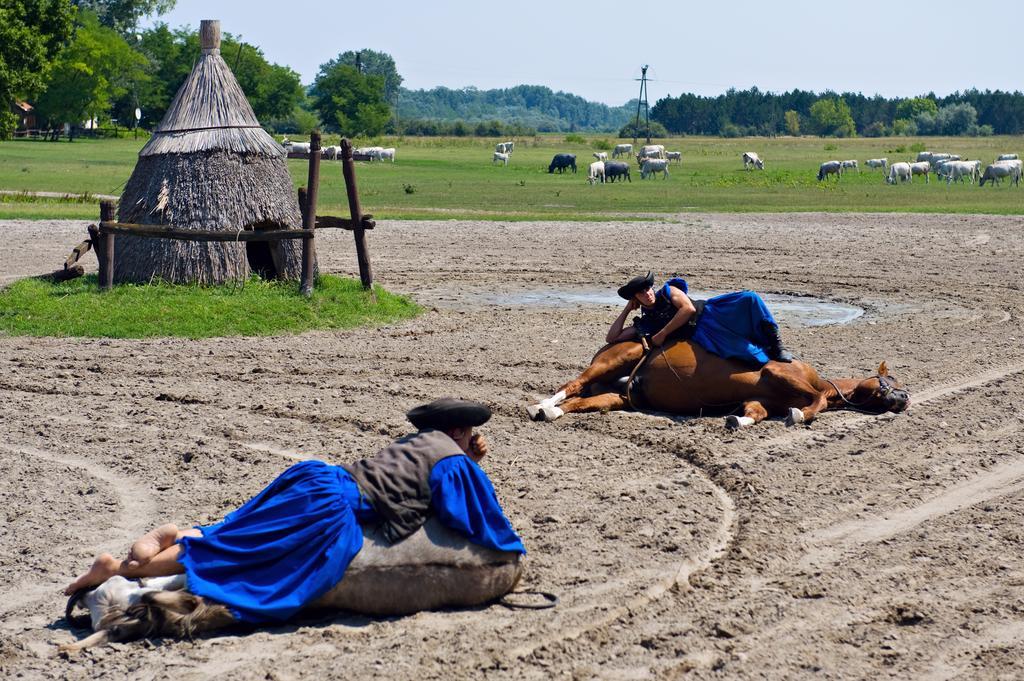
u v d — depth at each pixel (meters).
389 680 5.73
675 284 11.60
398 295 18.97
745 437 10.47
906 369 13.59
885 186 63.78
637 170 87.06
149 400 11.81
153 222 17.28
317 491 6.37
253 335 15.43
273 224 17.73
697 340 11.29
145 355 14.02
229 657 5.97
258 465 9.49
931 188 61.50
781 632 6.36
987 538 7.92
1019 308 18.80
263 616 6.24
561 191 56.22
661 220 36.91
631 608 6.65
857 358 14.36
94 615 6.22
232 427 10.65
